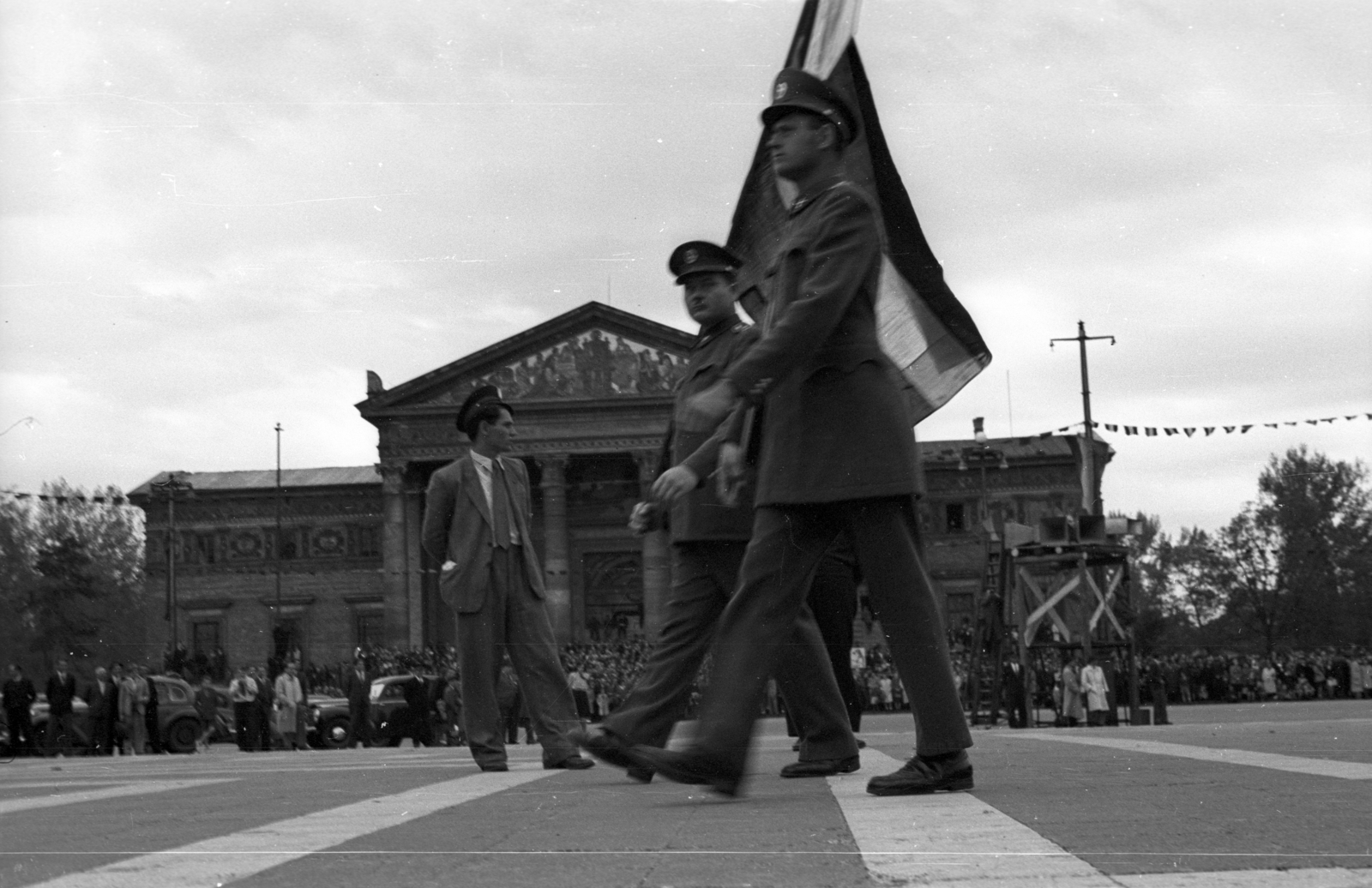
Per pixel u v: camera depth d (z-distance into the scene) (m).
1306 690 57.28
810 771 6.62
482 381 78.12
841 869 2.95
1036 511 83.69
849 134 5.15
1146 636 73.31
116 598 63.91
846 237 4.81
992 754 8.41
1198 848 3.13
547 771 8.53
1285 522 83.00
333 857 3.37
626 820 4.27
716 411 4.61
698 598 6.75
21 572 61.66
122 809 5.32
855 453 4.82
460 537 9.06
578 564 81.75
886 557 4.89
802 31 6.10
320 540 86.62
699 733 4.77
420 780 7.29
